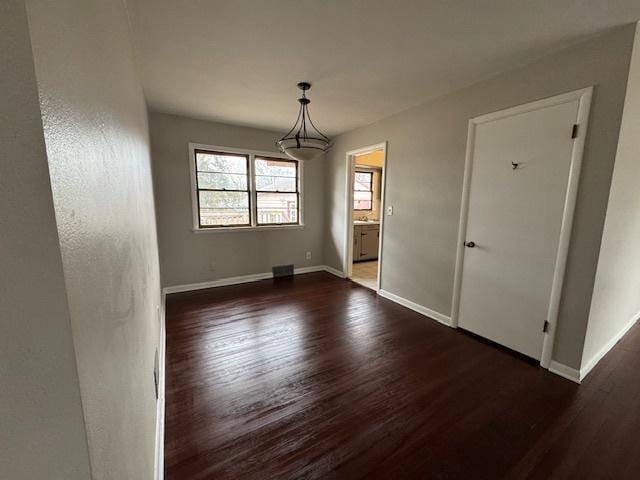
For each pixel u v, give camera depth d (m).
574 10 1.61
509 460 1.44
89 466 0.40
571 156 2.00
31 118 0.31
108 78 0.79
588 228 1.96
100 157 0.60
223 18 1.69
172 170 3.73
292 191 4.77
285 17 1.69
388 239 3.69
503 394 1.92
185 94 2.88
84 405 0.39
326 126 4.06
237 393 1.91
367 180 6.60
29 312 0.34
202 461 1.42
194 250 4.02
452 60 2.18
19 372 0.34
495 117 2.43
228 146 4.06
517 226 2.34
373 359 2.33
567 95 1.99
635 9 1.58
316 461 1.43
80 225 0.43
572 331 2.08
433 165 3.03
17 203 0.31
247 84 2.62
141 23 1.72
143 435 1.03
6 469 0.35
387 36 1.88
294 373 2.14
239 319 3.08
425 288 3.22
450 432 1.61
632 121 1.89
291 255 4.86
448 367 2.23
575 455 1.47
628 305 2.71
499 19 1.70
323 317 3.16
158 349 2.05
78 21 0.49
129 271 0.93
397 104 3.14
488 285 2.59
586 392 1.94
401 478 1.35
